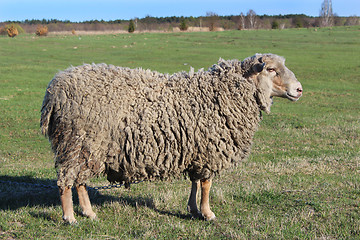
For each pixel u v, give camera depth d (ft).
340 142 36.91
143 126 16.61
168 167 16.99
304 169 27.30
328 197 20.93
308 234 16.20
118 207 19.74
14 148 35.76
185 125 16.83
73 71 17.62
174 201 20.80
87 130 16.60
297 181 24.02
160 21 378.12
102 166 16.92
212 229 17.12
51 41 163.73
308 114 53.88
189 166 17.54
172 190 22.95
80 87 16.93
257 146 35.91
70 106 16.67
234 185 23.77
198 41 165.68
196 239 16.11
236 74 17.89
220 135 17.15
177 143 16.88
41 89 71.00
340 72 96.02
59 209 19.36
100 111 16.66
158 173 17.19
